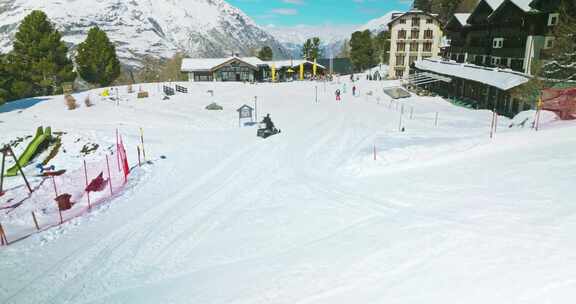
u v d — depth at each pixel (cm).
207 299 1022
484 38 5116
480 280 918
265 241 1350
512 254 1016
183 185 2058
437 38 7781
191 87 6462
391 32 7975
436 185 1706
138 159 2553
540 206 1297
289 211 1616
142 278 1191
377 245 1198
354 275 1038
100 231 1549
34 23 5603
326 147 2680
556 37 3297
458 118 3650
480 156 2050
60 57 5809
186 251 1348
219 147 2777
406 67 8038
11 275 1254
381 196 1667
